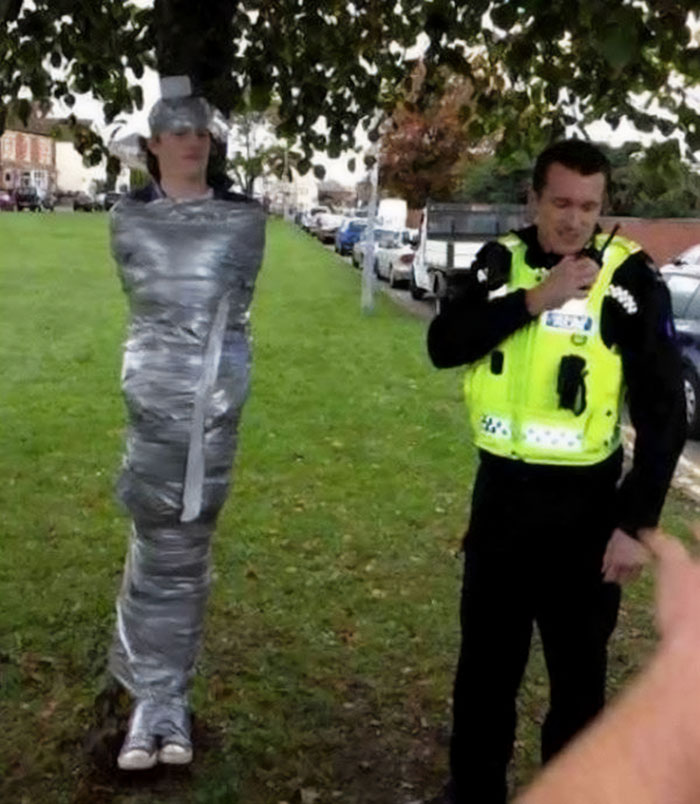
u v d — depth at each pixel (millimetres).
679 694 727
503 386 2756
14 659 4504
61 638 4750
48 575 5641
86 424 9492
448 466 8195
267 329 16188
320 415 9977
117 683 3463
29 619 4980
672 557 901
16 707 4055
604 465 2760
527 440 2738
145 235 3031
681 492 7707
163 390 3076
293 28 4758
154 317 3072
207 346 3074
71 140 5242
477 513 2865
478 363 2818
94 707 3713
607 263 2705
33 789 3469
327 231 46469
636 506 2670
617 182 4453
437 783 3592
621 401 2770
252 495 7223
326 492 7363
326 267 30047
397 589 5508
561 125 4828
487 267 2781
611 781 701
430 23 4434
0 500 7074
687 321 10211
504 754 3043
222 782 3465
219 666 4449
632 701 741
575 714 2896
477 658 2941
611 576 2701
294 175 6289
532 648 4660
